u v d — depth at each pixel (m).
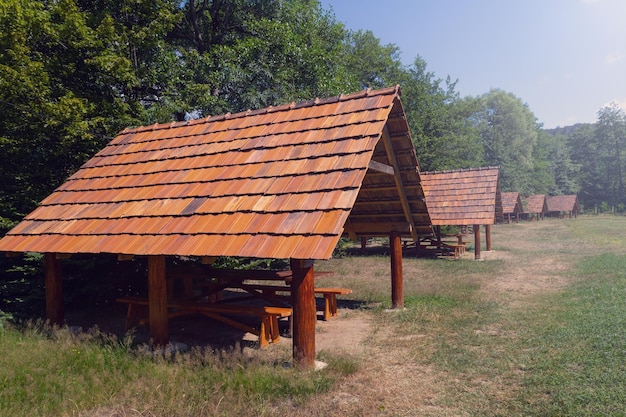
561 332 7.74
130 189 8.84
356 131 7.32
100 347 7.65
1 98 12.05
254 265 16.73
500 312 9.77
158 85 18.28
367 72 40.66
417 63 46.72
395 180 9.50
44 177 13.03
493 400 5.32
